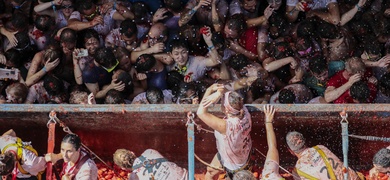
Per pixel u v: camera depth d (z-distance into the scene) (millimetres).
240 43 13414
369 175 11656
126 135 12141
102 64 12820
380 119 11344
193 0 13406
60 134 12070
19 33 13320
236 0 13562
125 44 13336
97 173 11344
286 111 11141
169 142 12242
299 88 12969
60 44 13297
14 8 13680
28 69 13328
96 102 13055
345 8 13477
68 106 11406
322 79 12828
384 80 12914
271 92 13195
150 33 13164
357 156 12211
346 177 10898
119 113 11398
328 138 11914
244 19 13445
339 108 11188
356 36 13406
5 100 12883
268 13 13406
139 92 13102
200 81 12938
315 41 13188
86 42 13117
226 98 10727
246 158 11117
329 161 10938
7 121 11688
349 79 12633
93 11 13398
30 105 11406
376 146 12008
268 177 10820
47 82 12938
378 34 13398
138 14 13359
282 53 13133
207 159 12367
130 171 11883
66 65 13227
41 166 11148
